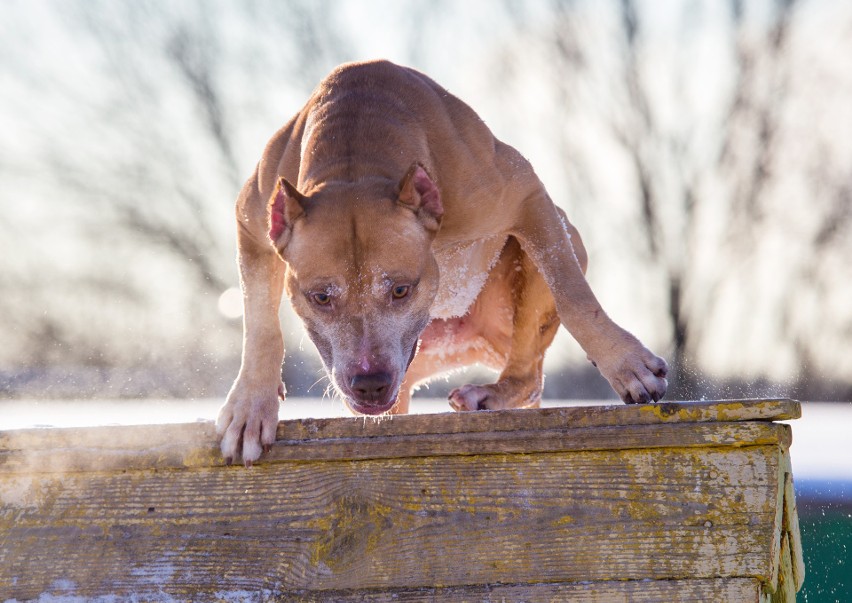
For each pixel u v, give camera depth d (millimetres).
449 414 3945
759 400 3779
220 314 17406
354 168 4781
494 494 3900
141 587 3963
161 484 4070
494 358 6195
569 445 3863
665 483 3822
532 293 5629
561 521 3850
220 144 18297
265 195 5137
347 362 4453
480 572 3850
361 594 3875
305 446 4012
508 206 5117
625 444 3836
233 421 4105
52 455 4105
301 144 5078
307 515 3980
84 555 4023
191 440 4074
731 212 17344
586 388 15344
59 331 17031
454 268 5406
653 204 17500
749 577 3727
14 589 4016
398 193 4582
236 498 4031
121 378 16469
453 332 6031
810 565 5492
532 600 3807
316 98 5168
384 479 3967
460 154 4988
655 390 4516
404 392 6293
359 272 4504
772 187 17250
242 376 4512
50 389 16062
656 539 3791
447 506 3912
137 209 18062
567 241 5152
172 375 16781
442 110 5105
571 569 3816
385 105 4988
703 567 3752
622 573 3791
